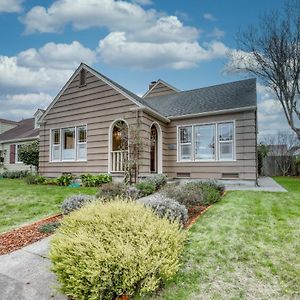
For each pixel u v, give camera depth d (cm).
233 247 362
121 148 1072
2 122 2400
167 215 399
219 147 1123
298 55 1256
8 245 404
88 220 309
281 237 393
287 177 1734
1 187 989
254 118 1054
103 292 244
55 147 1295
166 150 1234
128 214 322
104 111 1124
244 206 600
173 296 259
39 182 1173
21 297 269
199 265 317
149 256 260
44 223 510
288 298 251
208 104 1219
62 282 257
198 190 647
